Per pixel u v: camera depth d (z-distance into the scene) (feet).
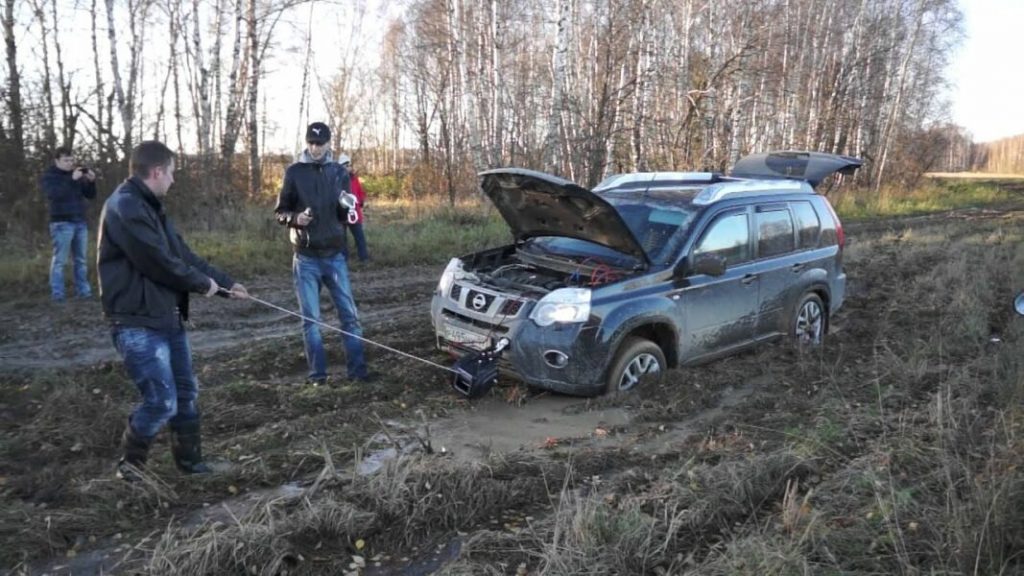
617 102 62.80
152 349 13.46
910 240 52.29
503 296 19.19
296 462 15.01
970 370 20.63
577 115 62.85
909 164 114.21
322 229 19.48
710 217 21.25
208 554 11.04
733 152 69.00
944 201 99.45
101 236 13.33
